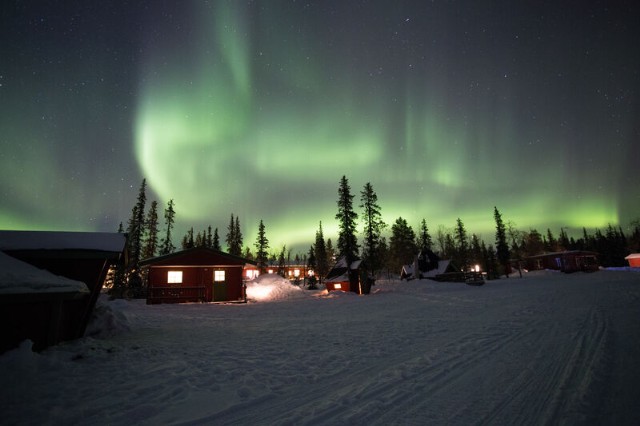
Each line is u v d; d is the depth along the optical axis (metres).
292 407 4.13
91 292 8.29
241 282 23.25
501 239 53.34
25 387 4.67
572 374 4.90
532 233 67.38
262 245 62.69
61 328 7.58
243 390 4.74
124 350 7.15
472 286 32.28
